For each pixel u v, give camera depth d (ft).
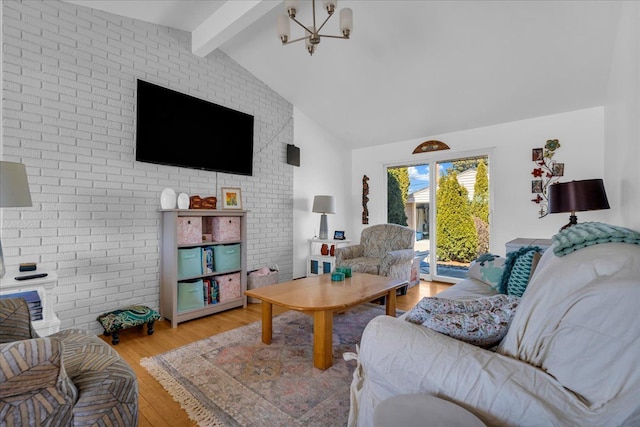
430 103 12.51
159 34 9.90
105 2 8.34
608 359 2.76
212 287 10.37
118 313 8.30
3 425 2.86
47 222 7.75
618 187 8.26
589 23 7.84
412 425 2.63
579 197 7.97
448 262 14.69
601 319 2.86
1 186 5.49
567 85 10.10
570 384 2.91
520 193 12.36
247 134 12.39
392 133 15.38
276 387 5.93
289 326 9.03
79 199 8.25
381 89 12.35
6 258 7.20
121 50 9.04
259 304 11.43
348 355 4.90
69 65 8.07
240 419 5.05
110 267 8.80
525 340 3.34
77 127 8.21
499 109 12.00
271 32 10.37
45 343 3.01
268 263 13.46
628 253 3.26
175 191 10.28
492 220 13.15
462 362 3.22
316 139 15.83
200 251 9.96
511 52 9.29
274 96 13.74
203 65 11.09
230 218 10.91
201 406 5.37
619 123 7.91
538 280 3.68
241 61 12.26
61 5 7.96
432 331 3.72
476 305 4.15
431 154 14.94
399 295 12.15
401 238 12.80
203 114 10.90
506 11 8.02
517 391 2.89
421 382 3.33
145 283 9.50
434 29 9.02
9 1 7.20
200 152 10.79
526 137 12.23
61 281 7.97
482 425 2.64
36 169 7.58
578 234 4.21
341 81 12.39
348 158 17.78
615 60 8.27
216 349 7.54
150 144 9.46
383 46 10.10
